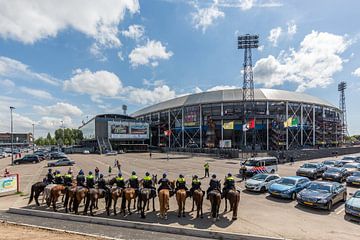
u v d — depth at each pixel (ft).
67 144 470.39
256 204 53.26
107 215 45.34
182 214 45.44
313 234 36.04
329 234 36.06
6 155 221.87
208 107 280.92
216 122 269.03
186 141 296.10
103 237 34.12
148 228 38.78
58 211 48.11
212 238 35.42
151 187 48.19
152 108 366.43
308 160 165.78
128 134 274.98
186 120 295.48
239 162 147.02
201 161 155.12
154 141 340.39
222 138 263.08
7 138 531.09
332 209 49.47
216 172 104.78
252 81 236.84
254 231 37.17
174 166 128.16
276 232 36.78
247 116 245.24
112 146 263.70
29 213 47.39
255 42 226.38
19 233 34.40
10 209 48.96
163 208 43.04
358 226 39.68
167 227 37.93
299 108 276.21
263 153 166.40
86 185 48.88
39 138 563.89
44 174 103.09
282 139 251.39
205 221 41.83
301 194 51.52
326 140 299.17
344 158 127.65
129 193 45.57
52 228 38.34
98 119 263.90
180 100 325.83
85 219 42.98
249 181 66.74
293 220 42.52
